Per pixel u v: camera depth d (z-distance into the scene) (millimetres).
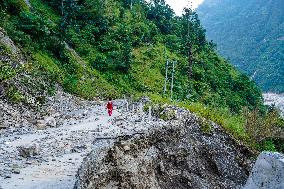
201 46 99625
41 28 51844
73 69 54812
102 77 63844
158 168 10664
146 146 10633
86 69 59875
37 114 26953
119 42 77688
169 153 11445
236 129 17562
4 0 49906
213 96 78375
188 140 12945
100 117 28141
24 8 53719
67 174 12016
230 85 92000
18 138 17891
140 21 92875
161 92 68250
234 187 12875
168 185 10570
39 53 48094
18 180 10922
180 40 95000
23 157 14016
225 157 14109
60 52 54625
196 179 11711
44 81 38250
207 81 84250
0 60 33562
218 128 15961
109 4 90938
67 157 14594
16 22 49281
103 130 21078
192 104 25078
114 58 70812
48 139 17922
